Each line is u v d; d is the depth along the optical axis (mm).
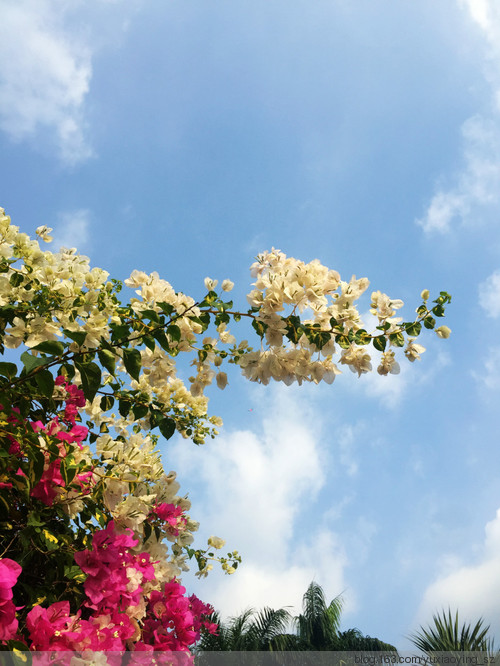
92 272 982
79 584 917
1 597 705
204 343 1146
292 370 1102
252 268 1127
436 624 2740
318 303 1071
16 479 882
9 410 887
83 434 963
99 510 982
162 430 1282
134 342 1025
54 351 848
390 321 1092
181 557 1291
